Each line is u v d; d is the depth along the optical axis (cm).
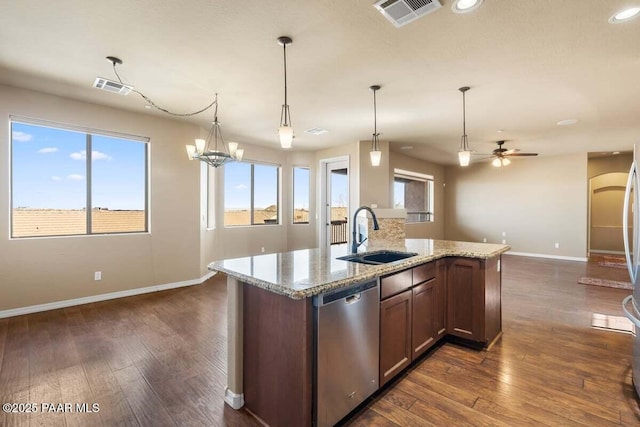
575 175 741
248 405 194
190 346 278
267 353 181
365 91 354
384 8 205
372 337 196
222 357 259
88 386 217
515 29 229
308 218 721
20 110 353
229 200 622
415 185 846
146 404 198
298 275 181
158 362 250
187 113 438
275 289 160
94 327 320
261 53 268
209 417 187
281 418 172
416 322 239
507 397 203
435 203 906
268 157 678
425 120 466
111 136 415
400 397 204
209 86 340
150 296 430
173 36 242
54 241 376
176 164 475
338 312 171
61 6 206
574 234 743
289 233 713
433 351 268
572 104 392
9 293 349
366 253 274
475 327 269
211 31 235
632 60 276
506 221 846
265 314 182
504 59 276
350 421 181
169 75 312
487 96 367
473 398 203
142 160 451
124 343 283
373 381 198
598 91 348
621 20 216
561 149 690
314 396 162
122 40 248
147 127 445
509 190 841
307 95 366
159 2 202
